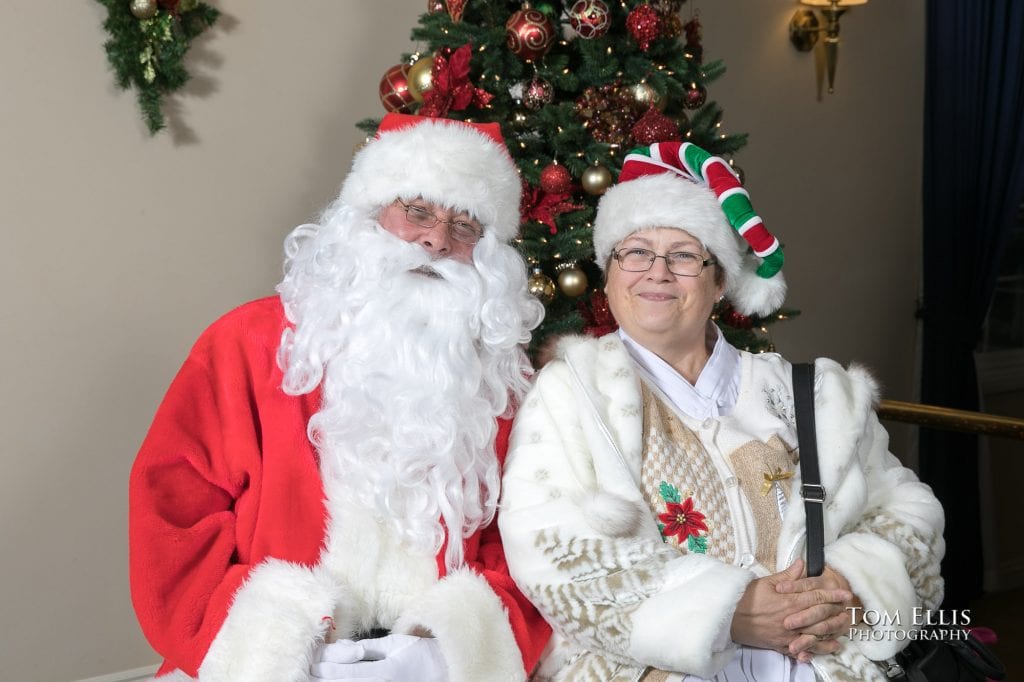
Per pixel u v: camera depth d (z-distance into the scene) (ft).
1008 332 16.29
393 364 6.53
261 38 10.86
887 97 15.98
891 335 16.39
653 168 6.78
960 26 14.71
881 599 5.95
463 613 5.92
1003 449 15.89
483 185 6.87
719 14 13.84
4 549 9.67
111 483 10.24
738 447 6.43
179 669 6.31
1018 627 14.21
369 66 11.66
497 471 6.65
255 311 6.89
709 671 5.54
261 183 11.00
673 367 6.79
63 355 9.89
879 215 16.05
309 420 6.48
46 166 9.68
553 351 6.91
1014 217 14.80
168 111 10.32
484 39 8.91
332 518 6.23
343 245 6.85
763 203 14.62
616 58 9.22
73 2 9.69
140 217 10.25
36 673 9.90
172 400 6.43
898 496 6.73
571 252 8.84
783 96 14.67
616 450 6.20
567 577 5.90
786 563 6.14
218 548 6.21
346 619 5.95
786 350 15.07
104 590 10.24
